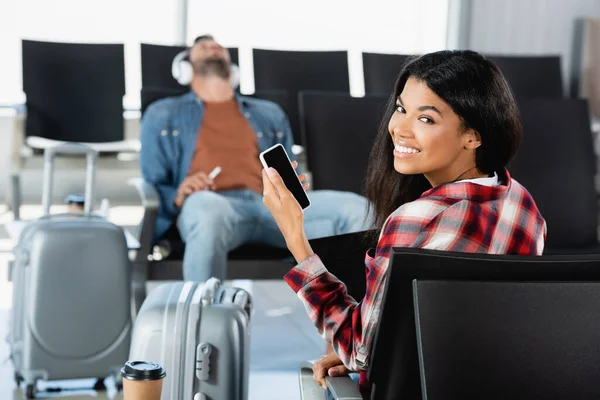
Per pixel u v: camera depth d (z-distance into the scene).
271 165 1.65
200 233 3.10
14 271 2.80
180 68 4.19
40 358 2.70
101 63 4.73
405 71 1.51
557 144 3.75
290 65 4.67
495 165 1.51
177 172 3.47
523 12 5.93
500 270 1.32
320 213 3.30
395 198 1.71
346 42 6.00
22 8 5.62
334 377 1.60
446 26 6.04
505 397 1.29
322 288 1.54
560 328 1.30
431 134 1.46
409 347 1.42
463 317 1.29
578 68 5.84
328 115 3.63
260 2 5.82
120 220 5.18
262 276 3.18
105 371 2.75
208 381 2.00
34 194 5.52
